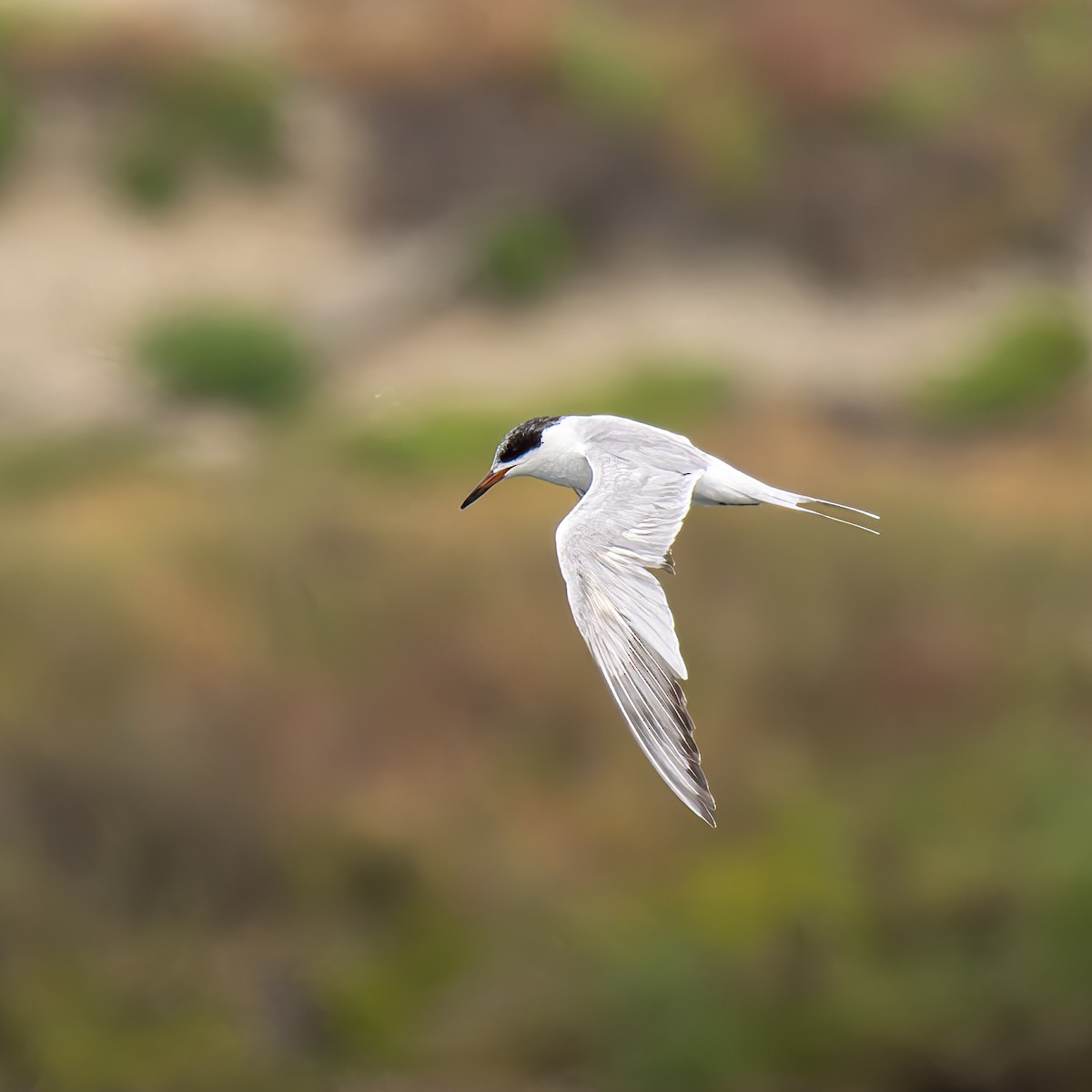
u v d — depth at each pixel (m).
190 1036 14.54
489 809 16.23
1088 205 31.72
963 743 16.47
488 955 14.95
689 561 18.09
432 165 30.36
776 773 16.39
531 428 8.71
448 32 31.61
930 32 33.75
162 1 31.72
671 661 6.78
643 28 32.69
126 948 15.21
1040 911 14.09
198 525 18.78
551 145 30.59
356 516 19.30
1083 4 34.25
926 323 29.55
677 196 30.48
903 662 17.41
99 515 19.33
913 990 13.93
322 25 31.53
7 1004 14.63
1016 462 23.81
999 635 17.88
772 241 30.52
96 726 16.19
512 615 18.00
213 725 16.50
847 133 31.64
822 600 18.00
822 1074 13.60
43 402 23.83
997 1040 13.62
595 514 7.38
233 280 28.09
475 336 28.31
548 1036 14.12
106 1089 14.21
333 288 28.50
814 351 28.50
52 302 26.77
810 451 23.41
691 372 26.11
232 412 24.34
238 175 29.69
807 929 14.41
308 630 17.72
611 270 29.75
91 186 29.00
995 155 31.41
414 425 23.14
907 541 18.77
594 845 15.90
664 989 13.96
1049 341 26.72
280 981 14.95
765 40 32.47
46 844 15.55
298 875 15.71
